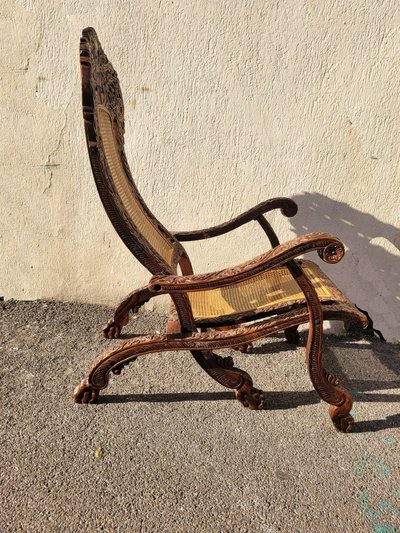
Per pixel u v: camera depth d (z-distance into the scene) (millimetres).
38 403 2373
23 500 1842
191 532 1742
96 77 2037
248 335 2133
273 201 2691
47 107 2951
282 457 2094
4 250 3277
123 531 1737
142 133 2945
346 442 2184
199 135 2912
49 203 3141
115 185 2121
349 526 1780
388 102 2734
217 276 1951
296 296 2336
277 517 1812
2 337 2947
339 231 2975
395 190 2865
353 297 3076
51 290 3346
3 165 3090
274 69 2760
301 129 2834
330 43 2684
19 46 2861
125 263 3223
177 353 2848
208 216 3055
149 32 2775
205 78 2816
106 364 2287
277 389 2547
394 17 2604
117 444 2133
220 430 2238
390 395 2521
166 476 1977
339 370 2744
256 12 2682
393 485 1963
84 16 2787
